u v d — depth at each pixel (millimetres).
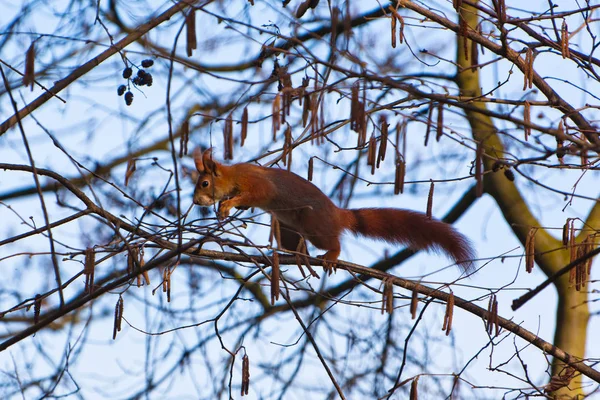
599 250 7676
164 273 8445
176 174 7234
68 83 9992
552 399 9352
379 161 8109
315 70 7621
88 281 8375
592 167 8609
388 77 7734
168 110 6902
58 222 9172
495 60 9055
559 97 10078
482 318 9469
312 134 7750
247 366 8812
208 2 7934
